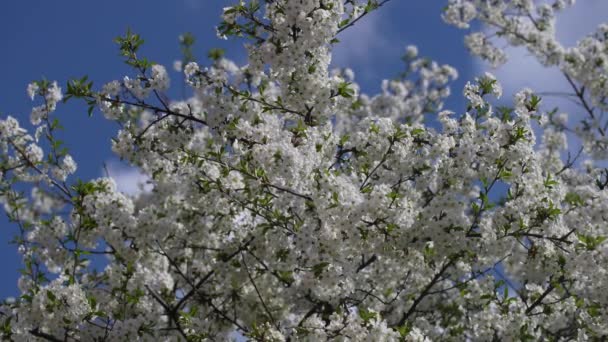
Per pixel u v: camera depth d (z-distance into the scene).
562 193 9.13
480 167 8.91
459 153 8.72
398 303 10.71
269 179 8.09
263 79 9.31
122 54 8.77
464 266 9.92
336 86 8.52
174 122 9.23
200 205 9.51
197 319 8.66
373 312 7.62
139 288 8.84
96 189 8.88
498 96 9.05
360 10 8.68
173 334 9.45
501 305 9.55
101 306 9.18
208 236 10.33
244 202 8.87
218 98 8.49
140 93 8.90
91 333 8.33
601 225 9.36
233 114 8.47
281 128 9.48
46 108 9.45
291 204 7.99
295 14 7.91
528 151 8.70
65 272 9.45
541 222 8.65
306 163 7.84
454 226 8.26
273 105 8.98
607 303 9.16
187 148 9.29
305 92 8.33
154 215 9.27
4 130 9.44
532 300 10.06
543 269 9.01
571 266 8.78
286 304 10.01
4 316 8.53
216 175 9.22
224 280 9.88
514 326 9.35
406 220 7.79
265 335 7.83
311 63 8.32
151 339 8.58
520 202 8.60
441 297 11.83
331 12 8.09
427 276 10.44
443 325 11.44
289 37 8.16
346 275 7.89
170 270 10.71
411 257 8.66
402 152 8.77
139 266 8.94
